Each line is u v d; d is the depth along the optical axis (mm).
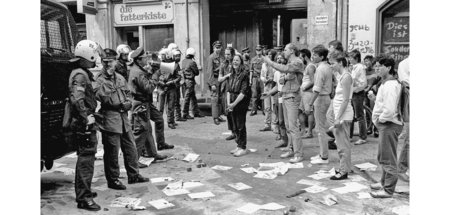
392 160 5113
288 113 7000
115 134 5570
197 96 13531
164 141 8156
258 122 10992
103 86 5406
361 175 6207
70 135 5758
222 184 5926
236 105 7480
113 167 5676
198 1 13422
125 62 6719
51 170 6789
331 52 5977
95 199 5332
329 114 7031
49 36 5766
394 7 10531
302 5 13359
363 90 7934
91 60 4859
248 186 5781
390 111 4898
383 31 10758
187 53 11625
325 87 6570
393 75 4977
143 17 14117
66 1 14430
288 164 6852
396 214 4652
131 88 6672
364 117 8102
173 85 10289
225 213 4812
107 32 14398
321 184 5805
